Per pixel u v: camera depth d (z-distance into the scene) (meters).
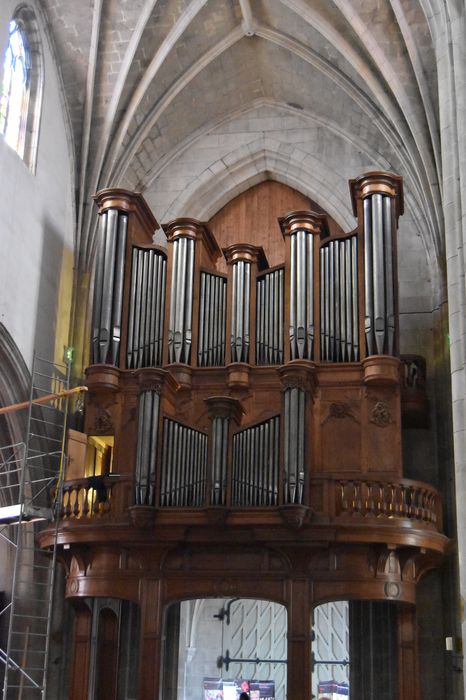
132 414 21.52
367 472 20.22
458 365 15.74
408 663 19.23
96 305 22.23
